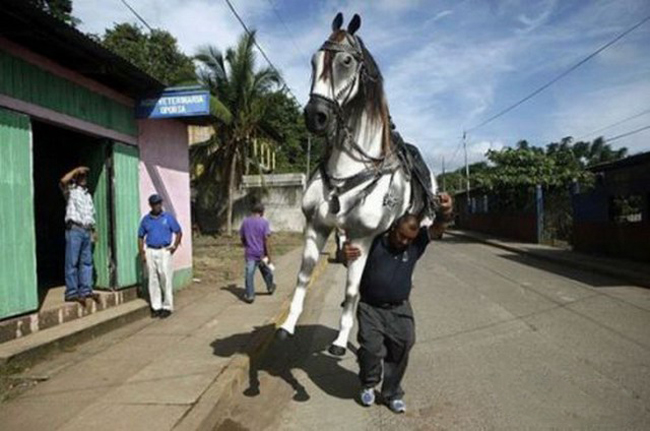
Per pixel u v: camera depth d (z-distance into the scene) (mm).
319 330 7988
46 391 5031
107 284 8594
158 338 7016
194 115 9188
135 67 7707
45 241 9773
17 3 5457
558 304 9625
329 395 5293
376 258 4508
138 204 9273
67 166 9102
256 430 4543
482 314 8805
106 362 5930
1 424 4305
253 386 5547
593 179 20859
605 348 6738
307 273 4461
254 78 25656
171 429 4191
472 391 5289
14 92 6320
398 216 4688
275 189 29172
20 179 6367
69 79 7414
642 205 15516
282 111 36625
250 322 7980
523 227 25078
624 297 10305
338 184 4336
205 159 26594
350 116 4328
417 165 5105
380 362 4781
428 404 4984
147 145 9703
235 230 28969
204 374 5492
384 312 4602
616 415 4660
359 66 4242
